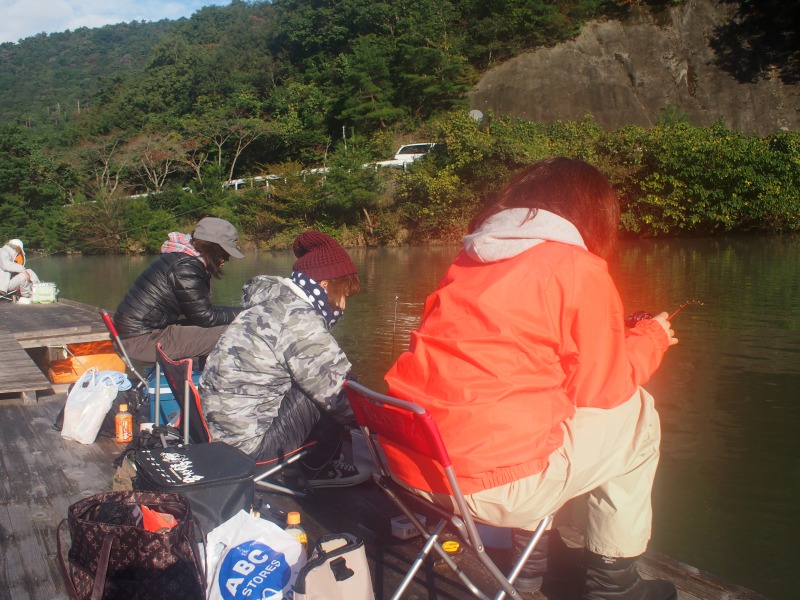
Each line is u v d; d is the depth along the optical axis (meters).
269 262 23.77
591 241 1.92
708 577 2.11
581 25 43.59
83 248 35.66
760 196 23.36
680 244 22.27
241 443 2.65
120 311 4.00
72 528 1.94
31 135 59.06
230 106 47.75
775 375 6.74
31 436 3.84
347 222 30.92
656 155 24.44
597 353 1.74
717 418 5.57
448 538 2.45
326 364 2.55
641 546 1.84
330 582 1.71
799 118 35.97
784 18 40.47
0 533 2.64
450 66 39.25
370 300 12.58
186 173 44.56
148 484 2.24
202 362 4.12
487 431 1.69
